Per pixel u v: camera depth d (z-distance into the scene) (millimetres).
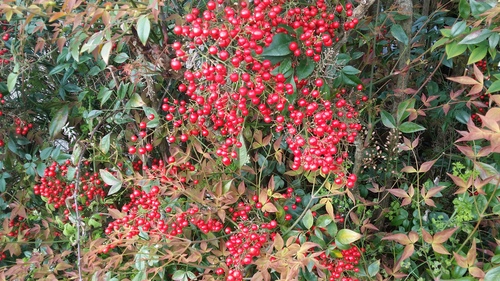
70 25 870
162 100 889
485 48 614
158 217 770
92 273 810
